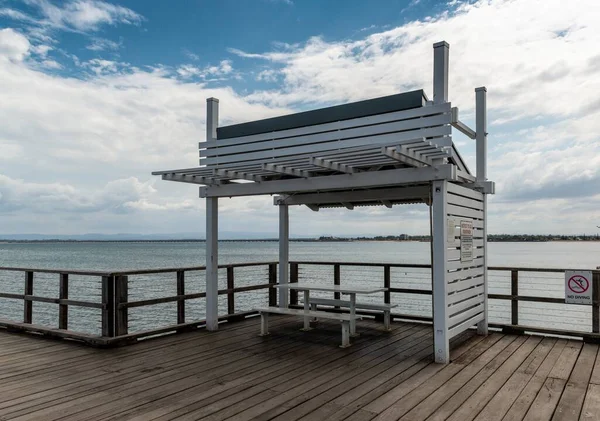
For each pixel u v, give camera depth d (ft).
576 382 12.27
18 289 72.95
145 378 12.61
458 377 12.72
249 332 19.33
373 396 11.05
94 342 16.51
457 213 16.12
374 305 19.61
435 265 14.69
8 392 11.36
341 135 17.20
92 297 60.03
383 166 17.02
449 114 14.60
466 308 16.96
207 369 13.56
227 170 17.08
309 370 13.44
